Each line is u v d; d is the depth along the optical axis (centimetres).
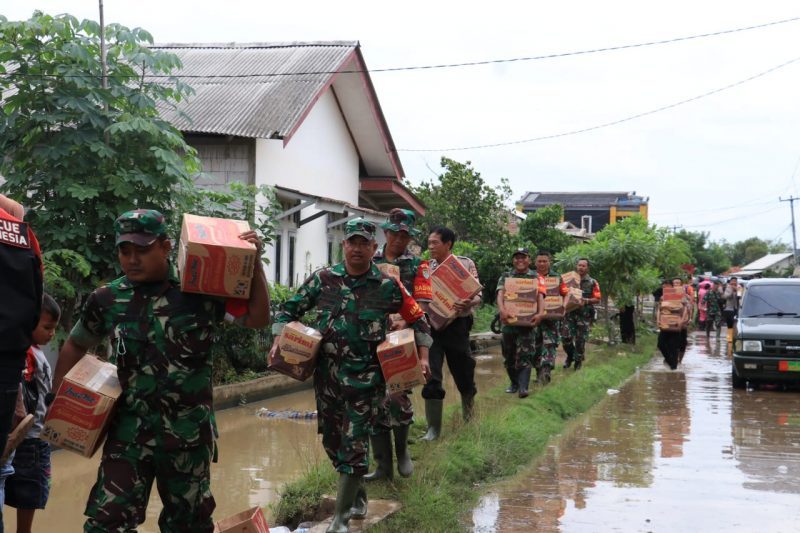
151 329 376
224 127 1474
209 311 384
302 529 532
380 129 1994
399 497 586
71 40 986
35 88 966
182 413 377
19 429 403
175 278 388
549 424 937
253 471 773
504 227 2789
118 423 377
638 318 2619
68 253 920
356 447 497
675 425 999
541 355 1184
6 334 314
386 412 529
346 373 503
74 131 954
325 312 512
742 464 784
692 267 3466
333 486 596
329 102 1878
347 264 519
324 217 1889
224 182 1530
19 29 957
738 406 1167
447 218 2634
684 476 732
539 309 1032
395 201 2292
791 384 1416
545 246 2981
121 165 998
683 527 581
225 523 409
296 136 1708
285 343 503
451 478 659
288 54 1839
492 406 934
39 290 335
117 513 366
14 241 323
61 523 628
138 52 1023
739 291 2614
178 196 1032
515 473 732
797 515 614
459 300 753
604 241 2091
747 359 1322
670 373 1614
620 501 645
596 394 1225
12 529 610
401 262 646
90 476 762
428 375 535
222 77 1748
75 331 393
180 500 383
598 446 862
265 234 1323
